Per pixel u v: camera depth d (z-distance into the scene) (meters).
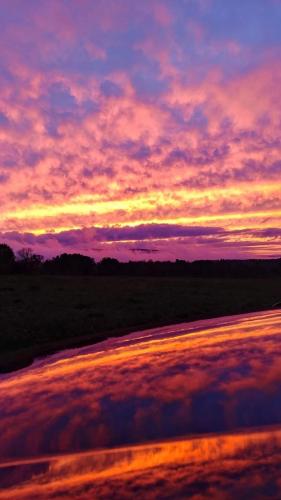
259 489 2.72
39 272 69.62
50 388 6.32
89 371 7.29
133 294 31.70
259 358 6.69
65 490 2.99
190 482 2.89
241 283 43.69
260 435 3.63
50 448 3.95
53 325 18.16
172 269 79.31
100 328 17.33
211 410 4.45
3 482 3.26
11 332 16.86
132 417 4.54
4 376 8.95
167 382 5.78
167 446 3.65
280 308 18.95
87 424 4.50
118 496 2.82
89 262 83.56
